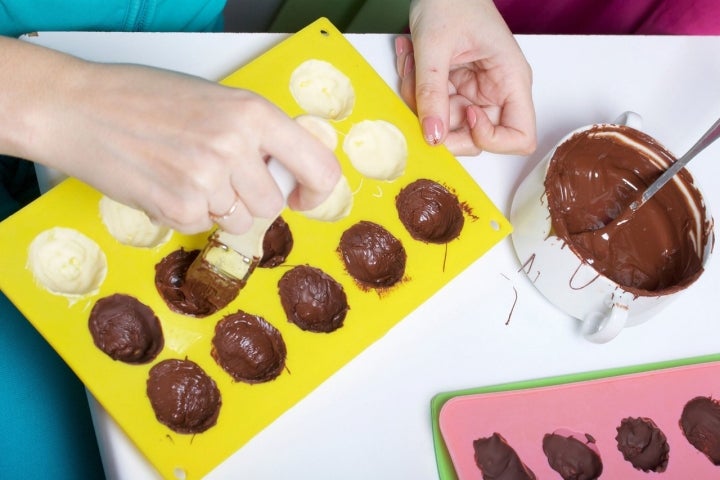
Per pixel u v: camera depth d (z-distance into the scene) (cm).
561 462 72
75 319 69
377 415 72
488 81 82
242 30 125
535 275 77
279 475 69
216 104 64
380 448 71
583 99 86
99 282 71
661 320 79
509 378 75
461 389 74
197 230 65
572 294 75
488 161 82
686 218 77
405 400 73
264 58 79
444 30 80
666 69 89
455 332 75
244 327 72
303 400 71
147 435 67
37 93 65
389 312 73
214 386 69
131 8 84
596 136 77
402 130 79
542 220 75
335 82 80
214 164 63
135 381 68
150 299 71
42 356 81
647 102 87
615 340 78
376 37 84
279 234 75
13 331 81
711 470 74
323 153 65
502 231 77
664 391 76
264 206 65
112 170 64
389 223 76
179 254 73
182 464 67
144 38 80
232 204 65
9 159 89
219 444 68
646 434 74
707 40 92
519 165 82
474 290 77
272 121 64
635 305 73
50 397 80
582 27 107
